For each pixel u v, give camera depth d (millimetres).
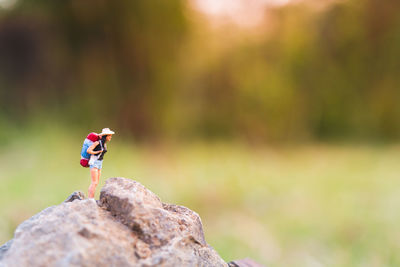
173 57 22609
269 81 27609
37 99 20500
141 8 20766
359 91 28672
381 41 27406
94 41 21172
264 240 9555
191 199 12812
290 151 24453
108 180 3758
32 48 21016
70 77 21328
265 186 15023
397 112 27422
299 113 28531
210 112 27000
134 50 21516
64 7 20328
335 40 28547
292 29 28203
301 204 12656
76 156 17109
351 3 27719
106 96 21438
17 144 17172
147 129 22000
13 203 10648
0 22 20672
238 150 23469
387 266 8336
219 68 26578
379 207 12250
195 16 23328
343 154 23422
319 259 8586
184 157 20250
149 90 22141
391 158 21625
